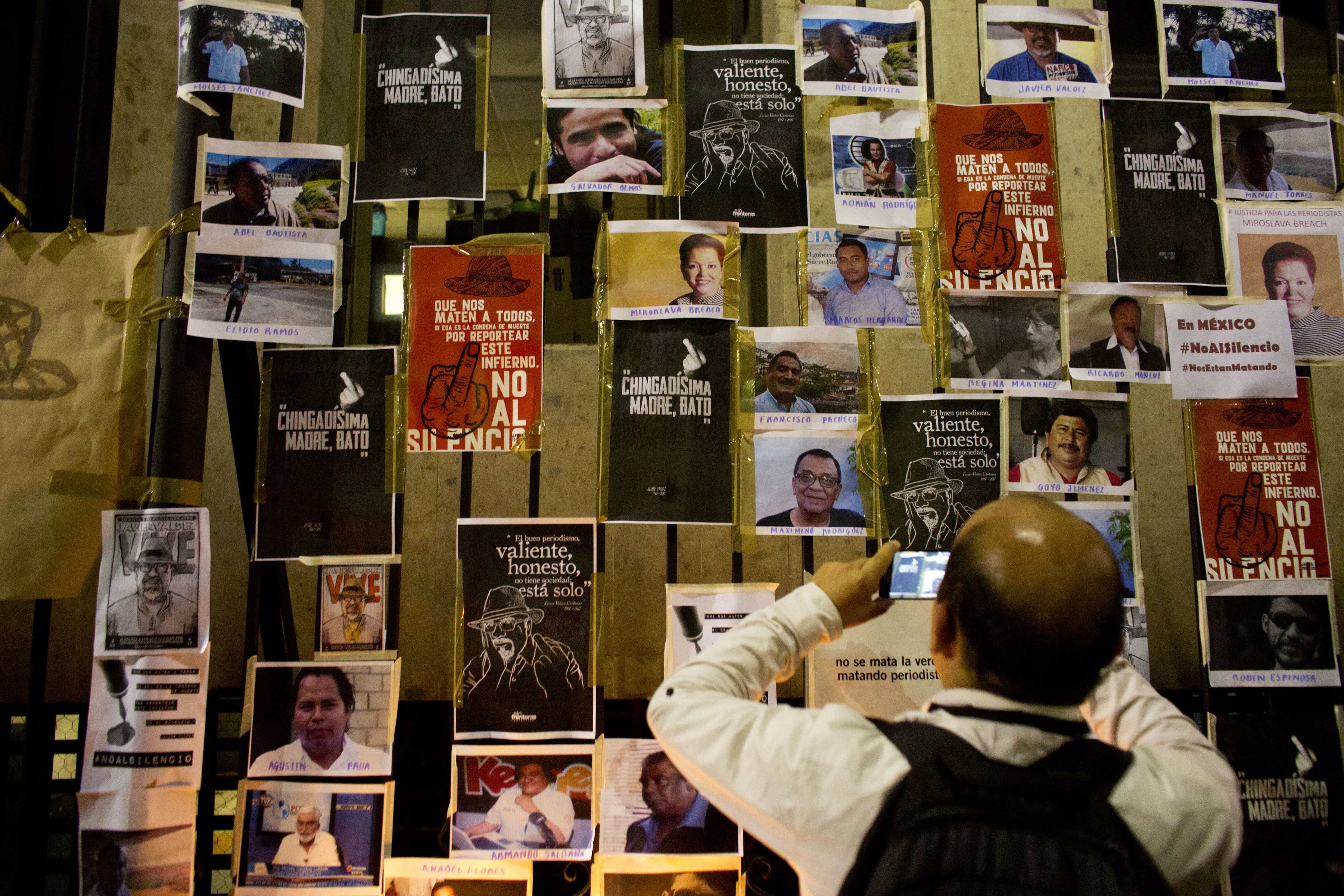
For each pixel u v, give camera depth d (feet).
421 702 8.10
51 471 6.67
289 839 6.45
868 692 6.61
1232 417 7.14
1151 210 7.31
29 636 8.08
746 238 10.19
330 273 7.00
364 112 7.14
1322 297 7.30
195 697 6.47
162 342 6.82
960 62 9.28
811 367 7.02
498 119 14.44
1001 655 3.21
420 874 6.45
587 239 12.43
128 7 9.07
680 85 7.25
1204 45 7.63
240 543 8.38
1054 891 2.80
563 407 8.61
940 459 6.97
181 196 6.93
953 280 7.16
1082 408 7.09
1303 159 7.49
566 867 6.54
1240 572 6.97
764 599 6.70
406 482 8.45
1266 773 6.75
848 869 3.00
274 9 7.14
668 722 3.49
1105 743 3.28
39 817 6.57
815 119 9.02
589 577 6.72
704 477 6.82
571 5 7.25
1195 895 2.95
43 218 7.24
